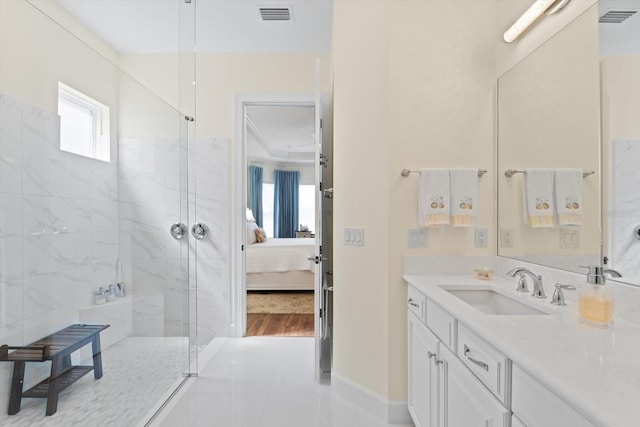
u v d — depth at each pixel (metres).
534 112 1.68
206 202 3.27
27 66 2.04
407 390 1.94
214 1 2.55
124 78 2.82
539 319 1.13
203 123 3.27
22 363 1.91
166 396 2.22
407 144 1.97
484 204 2.01
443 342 1.40
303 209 8.41
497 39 2.00
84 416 1.97
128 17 2.76
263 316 3.96
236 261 3.28
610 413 0.56
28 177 2.02
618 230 1.21
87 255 2.44
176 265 2.72
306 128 5.59
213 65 3.29
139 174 2.84
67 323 2.23
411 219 1.96
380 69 2.01
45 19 2.17
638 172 1.12
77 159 2.40
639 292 1.12
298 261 5.04
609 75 1.25
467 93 1.99
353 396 2.15
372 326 2.05
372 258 2.06
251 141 6.38
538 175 1.65
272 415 2.02
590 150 1.35
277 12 2.68
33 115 2.08
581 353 0.84
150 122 2.82
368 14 2.09
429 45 1.98
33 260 2.04
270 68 3.28
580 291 1.12
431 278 1.85
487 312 1.69
